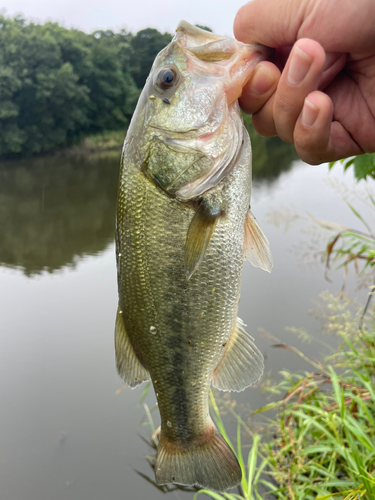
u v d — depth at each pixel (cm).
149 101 25
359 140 27
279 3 22
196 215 24
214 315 25
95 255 128
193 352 26
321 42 21
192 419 27
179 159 24
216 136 24
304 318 68
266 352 60
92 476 46
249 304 74
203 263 24
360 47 22
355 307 58
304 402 48
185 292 25
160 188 24
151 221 25
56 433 53
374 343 48
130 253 25
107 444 51
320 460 42
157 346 26
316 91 21
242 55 24
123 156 25
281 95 22
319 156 23
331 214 116
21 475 47
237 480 27
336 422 39
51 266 118
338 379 44
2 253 132
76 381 62
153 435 51
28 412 56
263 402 52
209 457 27
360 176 44
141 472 47
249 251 26
